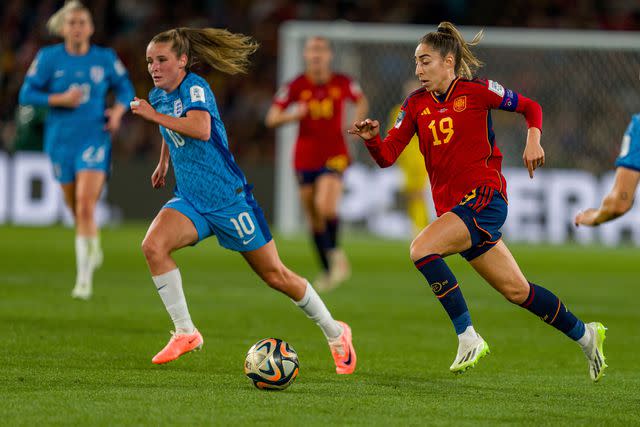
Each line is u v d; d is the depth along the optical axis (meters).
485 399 19.36
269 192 73.38
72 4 35.38
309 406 18.03
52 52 35.41
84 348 24.36
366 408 18.02
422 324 31.39
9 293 35.78
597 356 21.05
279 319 31.41
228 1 85.00
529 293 20.81
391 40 68.94
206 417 16.84
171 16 84.25
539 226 67.75
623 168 23.70
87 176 34.94
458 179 20.92
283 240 65.19
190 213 21.19
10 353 23.31
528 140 20.75
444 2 84.94
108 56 35.69
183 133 20.38
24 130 71.38
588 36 69.44
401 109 21.83
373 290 41.50
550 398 19.67
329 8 85.31
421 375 22.22
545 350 26.83
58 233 65.38
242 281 43.16
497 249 20.84
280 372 19.41
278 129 77.44
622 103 71.69
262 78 81.44
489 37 69.75
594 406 18.89
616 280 47.62
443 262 20.39
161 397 18.52
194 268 48.91
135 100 20.22
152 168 73.44
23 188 71.31
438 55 20.81
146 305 33.44
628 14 85.31
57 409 17.27
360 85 72.75
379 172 68.19
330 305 36.09
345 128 64.88
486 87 20.80
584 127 71.88
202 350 24.66
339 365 21.95
